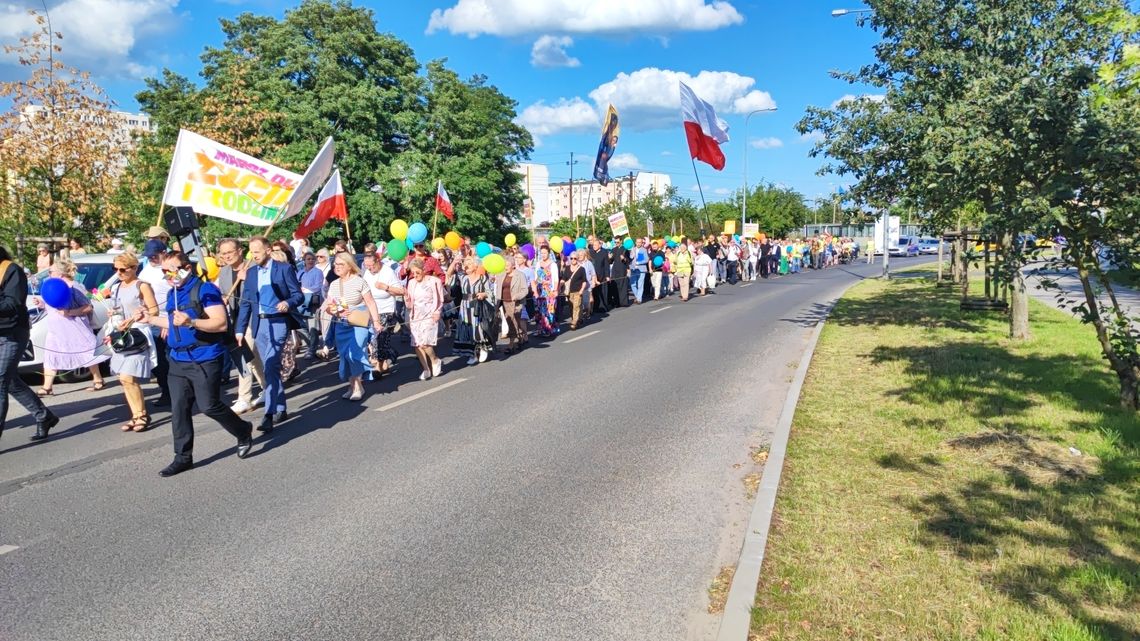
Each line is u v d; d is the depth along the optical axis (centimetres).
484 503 534
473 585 411
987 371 909
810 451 623
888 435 664
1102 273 686
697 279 2341
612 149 2302
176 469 604
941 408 746
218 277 1013
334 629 367
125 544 466
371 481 583
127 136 2216
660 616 378
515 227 5081
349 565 436
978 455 597
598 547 460
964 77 1133
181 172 1004
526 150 5500
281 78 3409
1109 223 651
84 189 1795
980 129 719
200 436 722
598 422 762
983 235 800
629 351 1213
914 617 358
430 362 1020
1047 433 644
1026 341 1128
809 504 504
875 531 459
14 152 1662
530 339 1389
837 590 386
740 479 584
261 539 473
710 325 1544
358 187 3500
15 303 679
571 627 368
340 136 3384
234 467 621
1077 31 1097
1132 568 398
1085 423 668
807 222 7906
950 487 529
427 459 639
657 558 445
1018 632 341
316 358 1168
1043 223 638
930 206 1173
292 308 752
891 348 1139
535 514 514
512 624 371
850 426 700
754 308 1894
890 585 390
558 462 630
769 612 365
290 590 406
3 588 409
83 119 1798
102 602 393
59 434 734
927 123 1095
